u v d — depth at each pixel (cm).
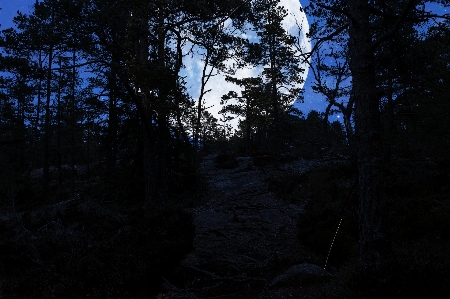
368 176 640
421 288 478
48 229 1021
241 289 727
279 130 3023
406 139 821
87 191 2109
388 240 618
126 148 1825
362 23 680
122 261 753
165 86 1256
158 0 1201
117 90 1634
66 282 635
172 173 1795
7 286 663
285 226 1252
